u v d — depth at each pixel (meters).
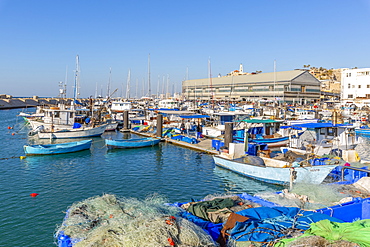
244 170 22.86
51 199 17.88
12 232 13.48
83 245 8.62
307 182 17.88
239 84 124.50
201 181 22.09
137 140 37.41
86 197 18.30
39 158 29.81
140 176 23.38
